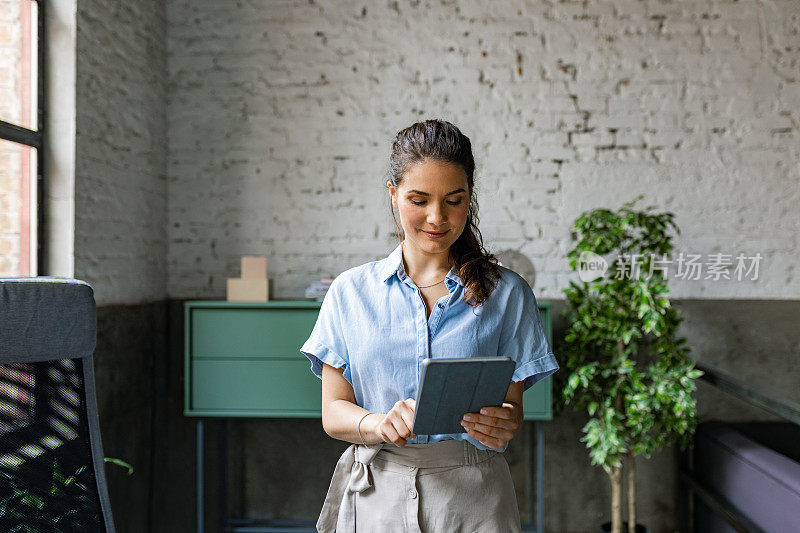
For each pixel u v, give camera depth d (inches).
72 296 43.8
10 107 90.3
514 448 131.7
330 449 133.3
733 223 128.7
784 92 128.3
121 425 109.7
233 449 133.7
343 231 131.9
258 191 132.6
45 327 42.0
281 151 132.2
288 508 133.3
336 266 131.9
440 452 49.5
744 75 128.7
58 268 97.3
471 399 44.3
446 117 130.9
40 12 96.2
